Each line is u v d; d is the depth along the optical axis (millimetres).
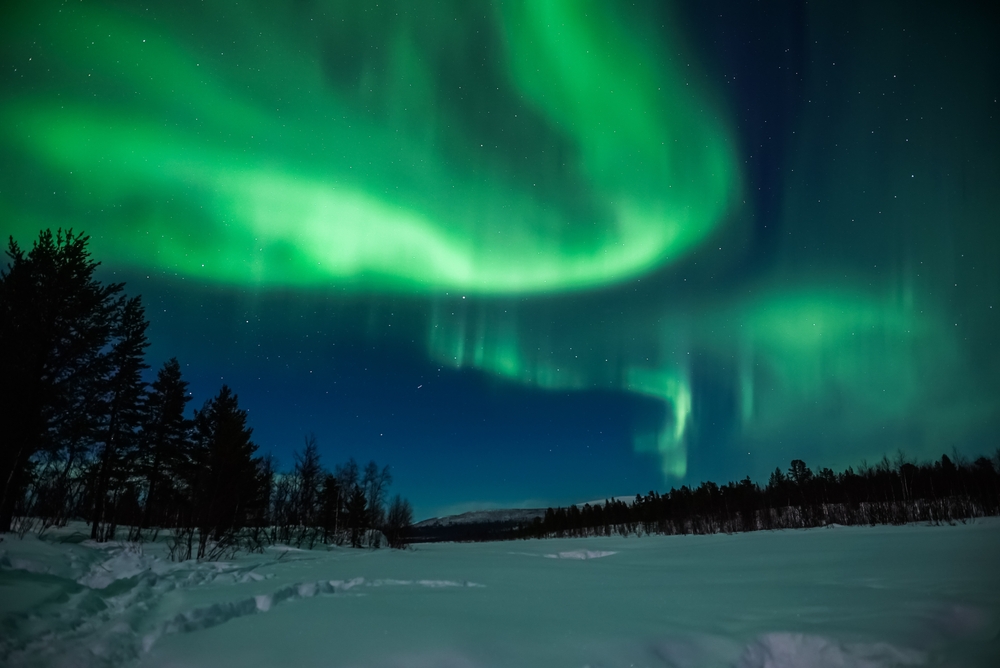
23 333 18188
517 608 6949
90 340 20125
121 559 9773
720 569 12047
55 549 9617
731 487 66062
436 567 13289
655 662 5039
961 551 12602
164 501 29203
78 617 5867
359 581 9344
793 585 8891
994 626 5812
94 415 21203
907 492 34812
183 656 4758
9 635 4984
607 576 11023
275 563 13977
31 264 19031
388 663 4652
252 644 5090
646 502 84938
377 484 47562
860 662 5203
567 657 4949
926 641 5406
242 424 25875
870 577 9266
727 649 5465
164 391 32562
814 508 39375
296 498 38125
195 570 9867
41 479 18188
